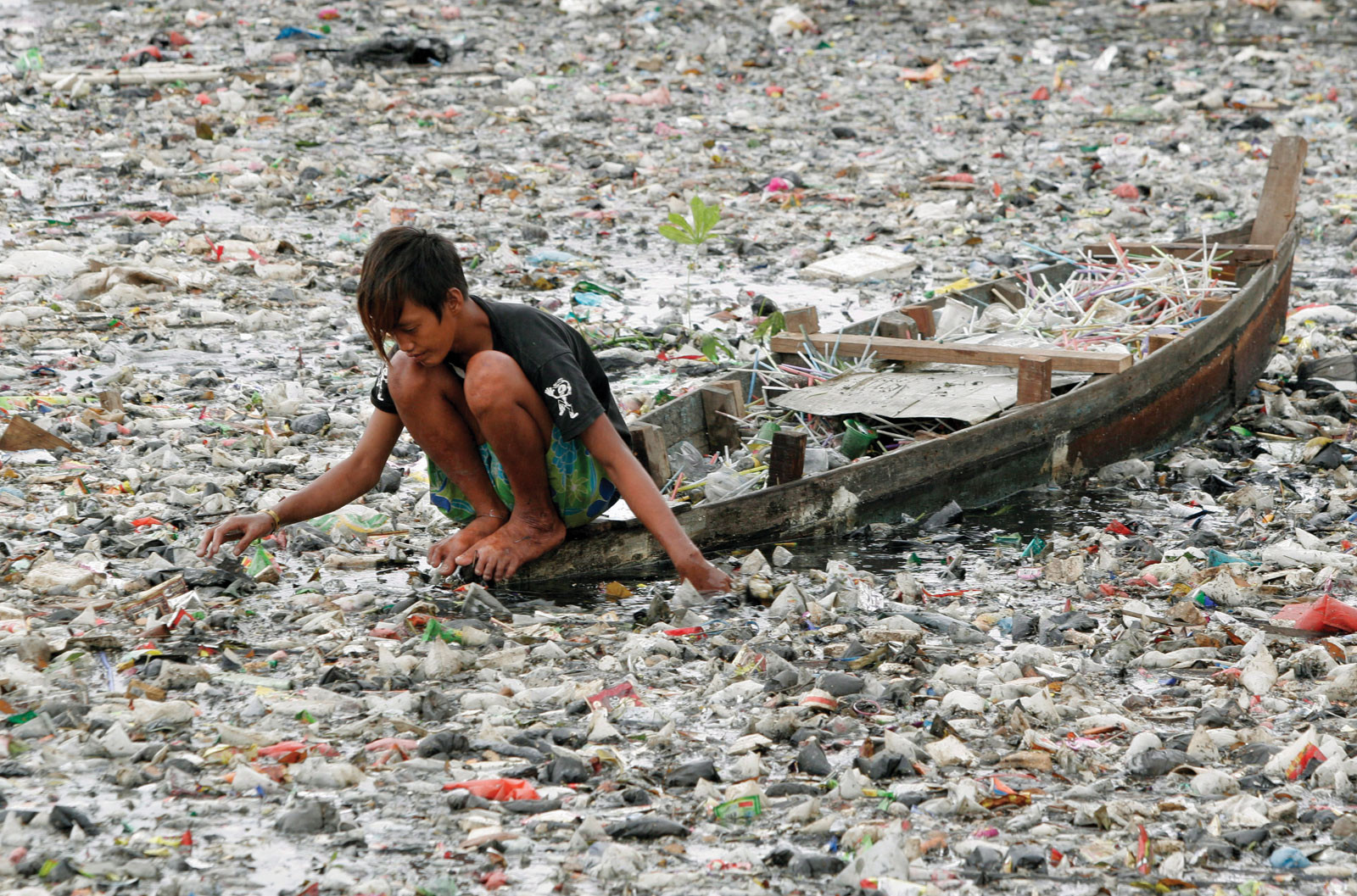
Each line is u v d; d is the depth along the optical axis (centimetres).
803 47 4178
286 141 2850
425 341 939
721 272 2150
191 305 1822
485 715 820
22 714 782
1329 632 974
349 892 635
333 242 2178
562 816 706
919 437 1287
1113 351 1397
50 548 1064
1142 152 2944
